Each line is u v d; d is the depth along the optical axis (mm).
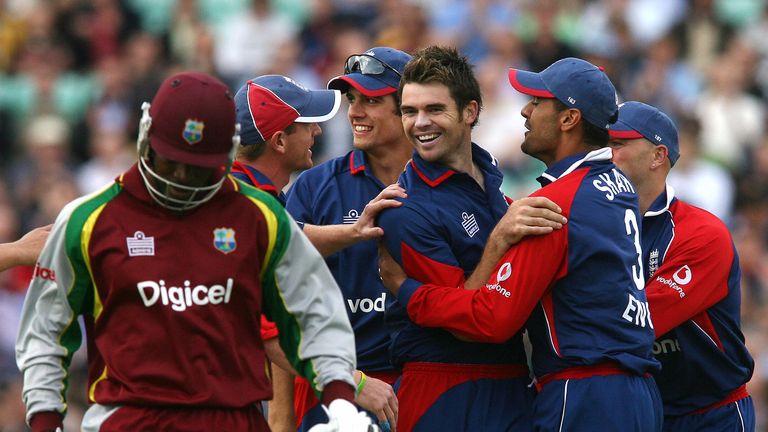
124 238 16375
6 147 52938
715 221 22734
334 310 17156
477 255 20281
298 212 22266
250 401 16609
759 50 57938
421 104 19812
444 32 53125
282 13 56812
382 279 20422
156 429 16234
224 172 16469
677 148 22938
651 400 19859
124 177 16609
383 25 53812
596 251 19375
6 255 18766
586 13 55500
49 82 54000
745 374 22969
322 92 21703
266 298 17234
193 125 15953
